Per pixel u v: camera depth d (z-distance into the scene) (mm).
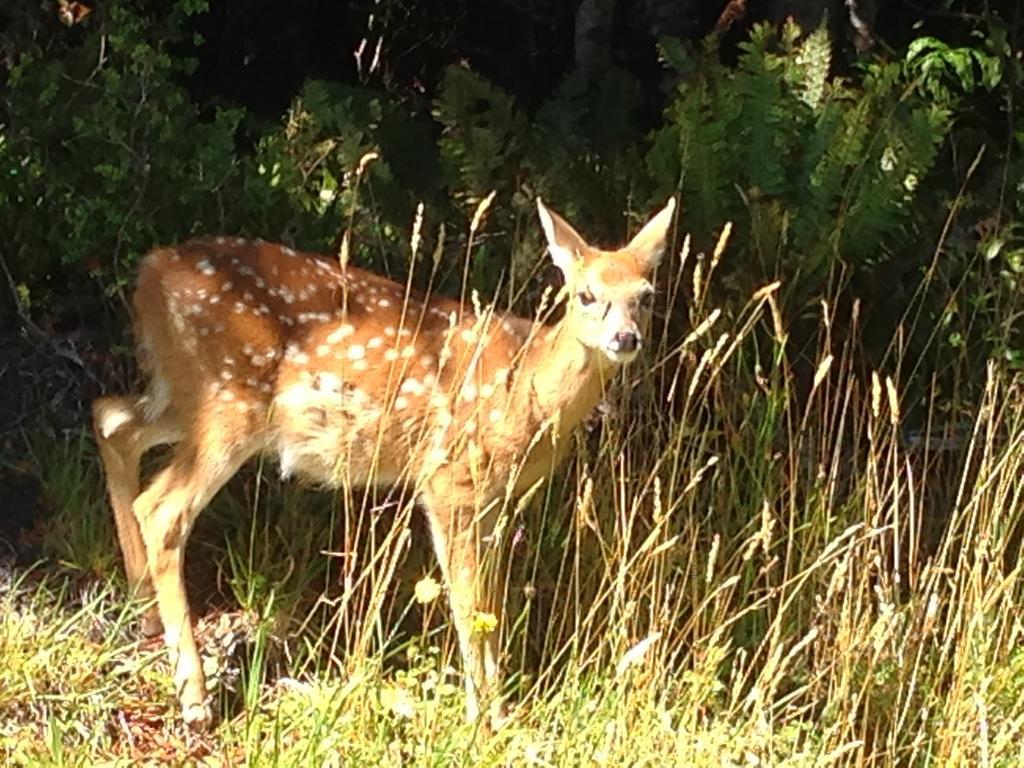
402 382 4953
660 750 4602
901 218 6215
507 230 6406
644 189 6297
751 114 6188
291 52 8367
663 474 5520
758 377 5367
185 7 6500
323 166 6605
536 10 8625
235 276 4914
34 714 4777
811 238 6121
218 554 5539
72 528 5445
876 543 5480
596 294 4840
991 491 5770
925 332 6340
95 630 5180
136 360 5734
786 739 4766
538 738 4672
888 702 5031
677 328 6027
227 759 4613
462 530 4996
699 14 8305
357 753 4512
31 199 6254
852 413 6164
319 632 5281
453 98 6512
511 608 5301
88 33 6977
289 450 5043
